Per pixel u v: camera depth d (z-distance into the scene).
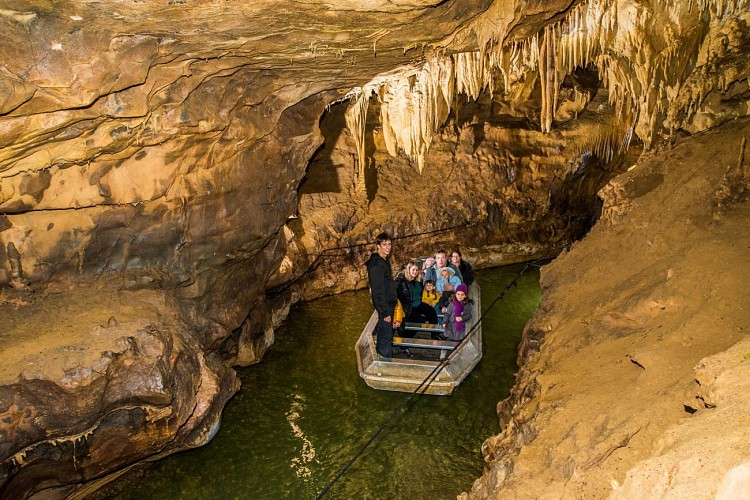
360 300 9.12
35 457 4.30
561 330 5.47
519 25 5.73
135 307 5.25
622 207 6.45
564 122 10.59
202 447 5.70
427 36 4.95
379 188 9.83
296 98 6.03
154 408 4.84
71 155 4.16
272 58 4.73
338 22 4.08
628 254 5.77
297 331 8.04
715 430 2.38
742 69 6.70
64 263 4.91
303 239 9.00
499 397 6.59
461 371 6.46
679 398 3.09
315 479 5.37
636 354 3.76
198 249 5.65
